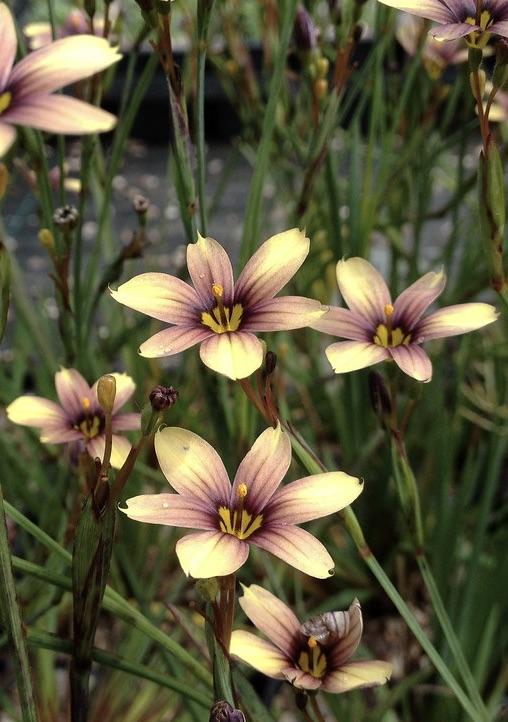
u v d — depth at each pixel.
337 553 0.33
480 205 0.19
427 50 0.27
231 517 0.16
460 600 0.28
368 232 0.28
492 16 0.18
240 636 0.17
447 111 0.30
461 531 0.28
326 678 0.17
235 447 0.24
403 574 0.33
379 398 0.20
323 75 0.23
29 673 0.17
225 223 0.64
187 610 0.30
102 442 0.20
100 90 0.23
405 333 0.19
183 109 0.20
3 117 0.15
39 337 0.32
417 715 0.28
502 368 0.35
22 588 0.28
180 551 0.15
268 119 0.22
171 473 0.16
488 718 0.21
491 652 0.28
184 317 0.17
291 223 0.33
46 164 0.23
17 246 0.61
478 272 0.31
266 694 0.28
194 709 0.24
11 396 0.33
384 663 0.17
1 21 0.15
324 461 0.33
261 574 0.29
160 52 0.20
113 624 0.33
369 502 0.32
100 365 0.31
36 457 0.33
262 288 0.17
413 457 0.34
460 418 0.34
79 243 0.24
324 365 0.40
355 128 0.29
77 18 0.26
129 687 0.28
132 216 0.66
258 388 0.17
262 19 0.30
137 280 0.17
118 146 0.25
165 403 0.16
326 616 0.17
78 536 0.17
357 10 0.22
